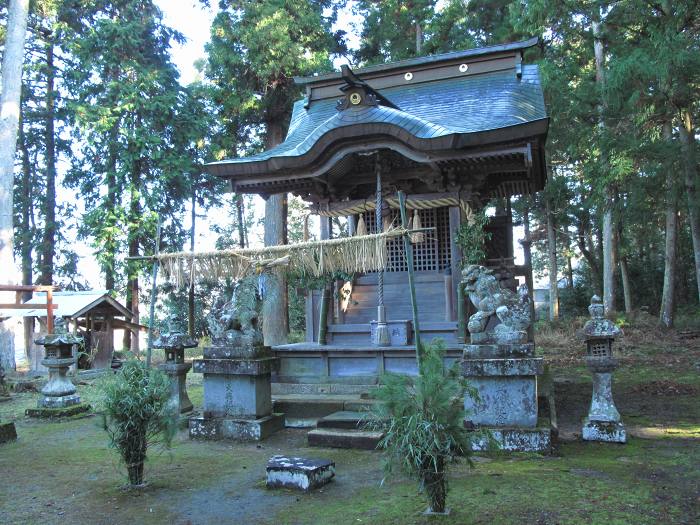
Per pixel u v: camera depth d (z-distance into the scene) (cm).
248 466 574
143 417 504
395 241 1057
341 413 723
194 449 655
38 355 1631
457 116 973
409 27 2256
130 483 508
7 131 1589
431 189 990
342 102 885
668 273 1844
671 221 1841
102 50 2003
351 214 1054
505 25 2088
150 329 757
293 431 732
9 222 1579
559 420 774
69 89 2208
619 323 1892
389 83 1158
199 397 1088
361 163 1005
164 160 1966
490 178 1027
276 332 1870
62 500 482
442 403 401
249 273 756
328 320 1015
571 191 2377
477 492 455
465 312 889
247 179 990
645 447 609
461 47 2030
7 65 1603
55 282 2466
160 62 2153
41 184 2483
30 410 937
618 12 1495
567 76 1858
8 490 515
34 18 2222
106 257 1892
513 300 625
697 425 724
